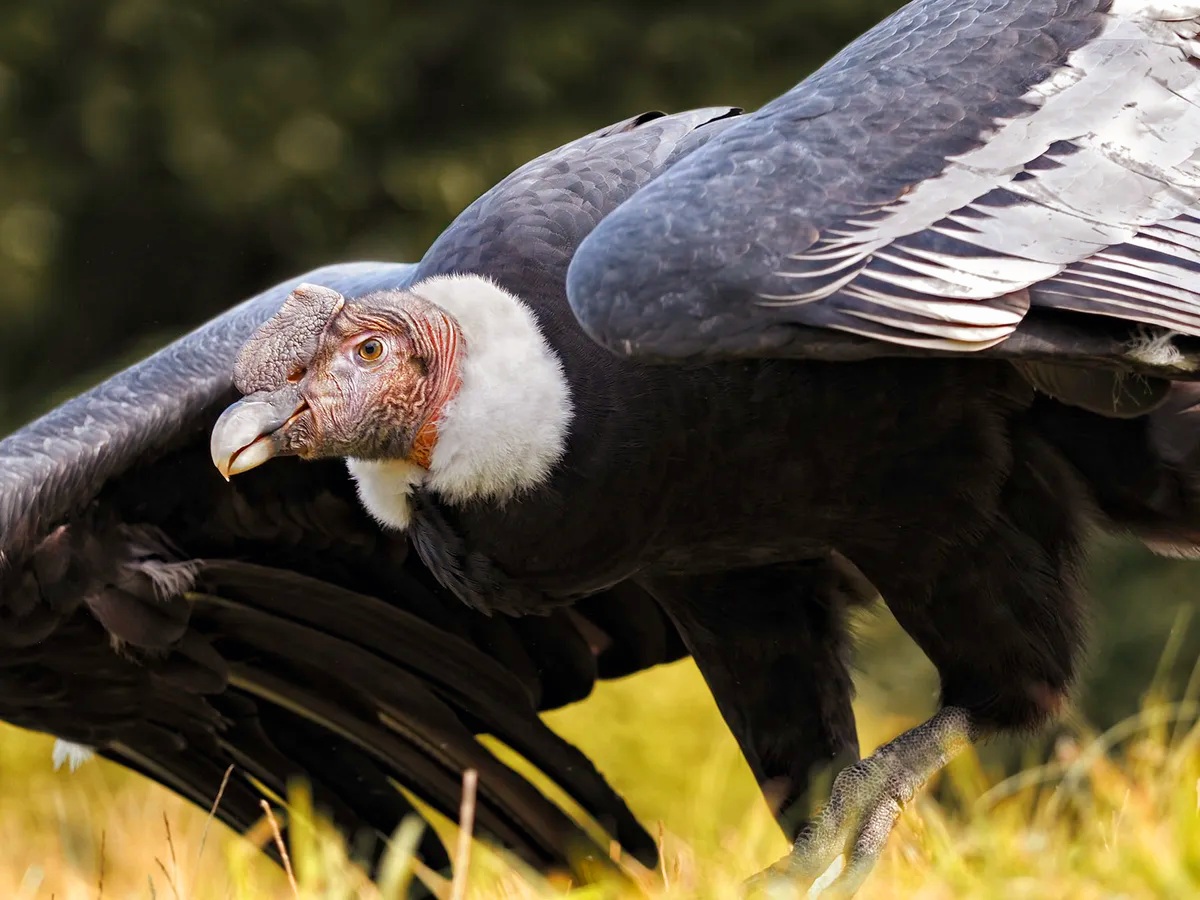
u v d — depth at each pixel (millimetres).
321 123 22016
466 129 22391
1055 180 6570
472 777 7141
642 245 6398
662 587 8016
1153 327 6430
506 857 8625
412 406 7188
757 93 21719
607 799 8984
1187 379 6660
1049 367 7094
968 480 7289
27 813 14188
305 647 8875
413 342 7168
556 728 15461
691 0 22359
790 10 21875
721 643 8062
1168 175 6688
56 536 8164
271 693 8961
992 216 6457
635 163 7527
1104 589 16969
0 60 22281
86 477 8078
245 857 7980
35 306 23094
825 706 8055
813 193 6449
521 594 7367
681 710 15484
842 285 6277
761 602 7945
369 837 9023
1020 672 7516
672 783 14891
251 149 21906
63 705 8695
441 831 10984
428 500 7293
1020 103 6746
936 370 7070
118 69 22266
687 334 6316
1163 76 6891
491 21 22328
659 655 9195
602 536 7188
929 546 7445
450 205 21688
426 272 7570
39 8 22312
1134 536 7836
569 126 21844
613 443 7023
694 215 6414
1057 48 6922
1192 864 6570
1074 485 7566
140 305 23688
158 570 8352
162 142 22062
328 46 22375
